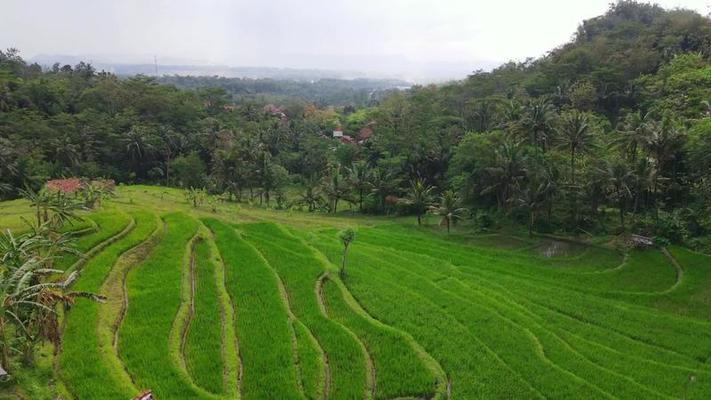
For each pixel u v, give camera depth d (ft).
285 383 96.89
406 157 313.12
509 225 238.27
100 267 134.92
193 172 355.56
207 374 97.86
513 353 116.06
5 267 95.35
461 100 423.23
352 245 196.03
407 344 114.42
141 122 396.78
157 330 110.01
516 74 443.32
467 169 274.16
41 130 333.83
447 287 157.28
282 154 407.64
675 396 106.11
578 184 221.05
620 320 141.49
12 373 88.28
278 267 154.30
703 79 242.17
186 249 158.51
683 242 191.52
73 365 94.58
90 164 341.21
